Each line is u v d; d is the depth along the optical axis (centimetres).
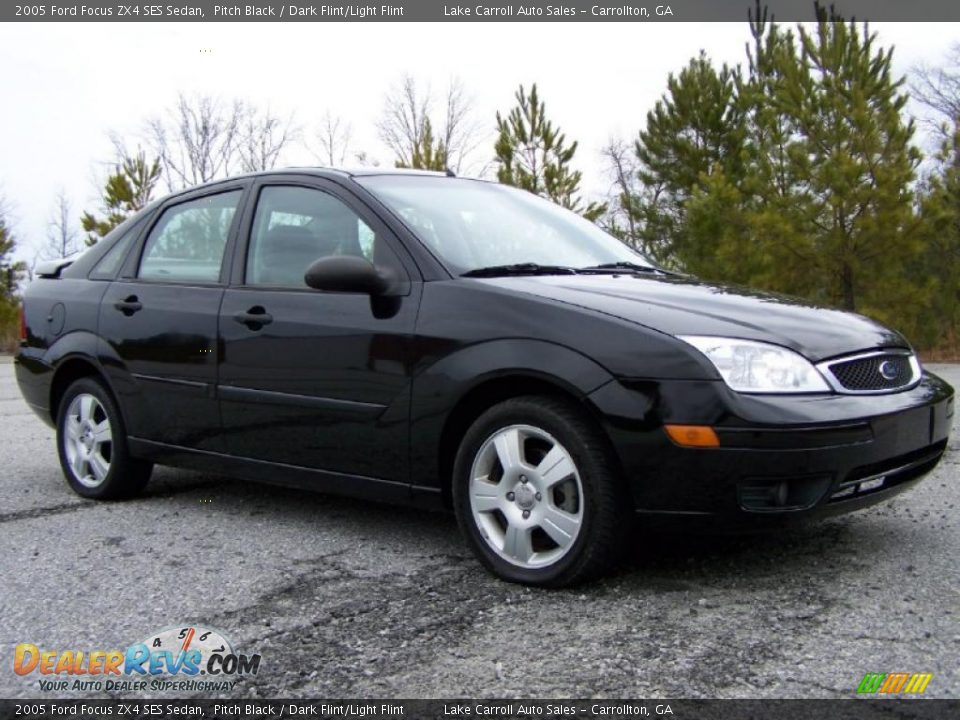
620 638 279
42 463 599
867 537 383
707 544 374
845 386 319
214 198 459
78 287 503
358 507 459
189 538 404
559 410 320
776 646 270
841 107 1474
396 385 357
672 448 301
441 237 382
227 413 418
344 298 380
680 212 2095
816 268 1554
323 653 273
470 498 343
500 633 285
